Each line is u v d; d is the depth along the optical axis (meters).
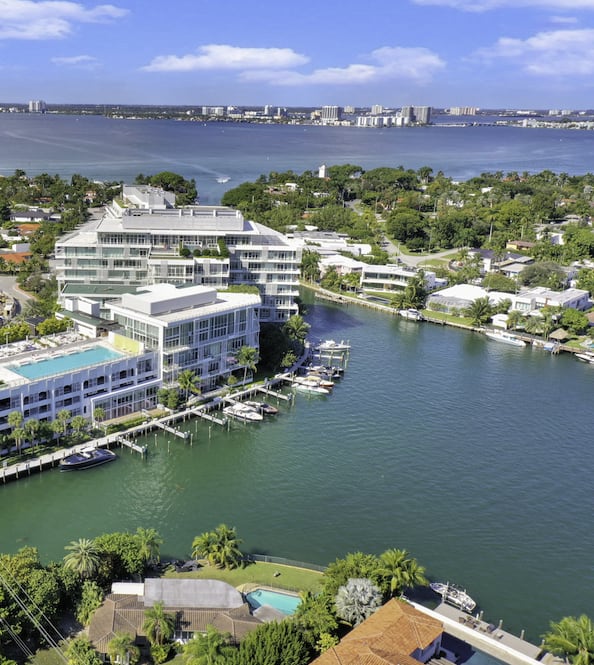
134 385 173.12
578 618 109.50
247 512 135.25
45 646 94.56
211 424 173.88
